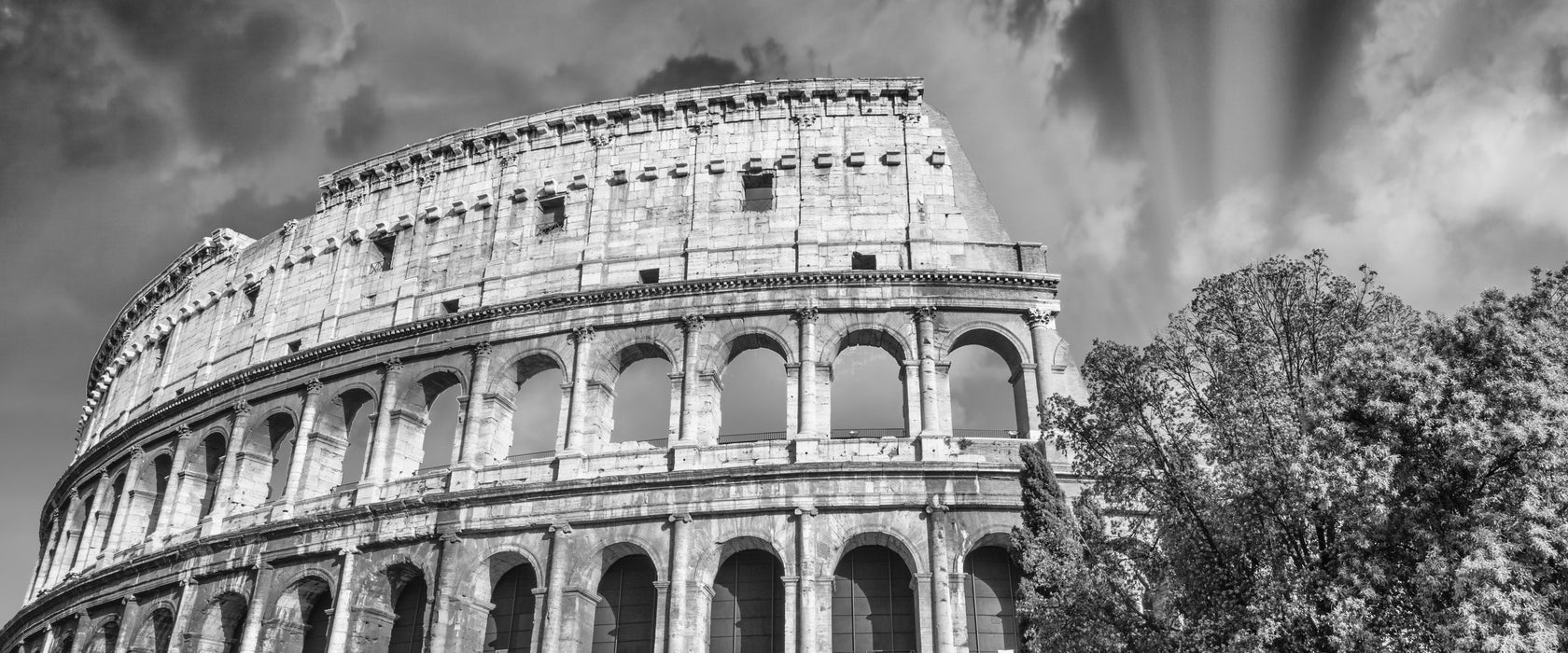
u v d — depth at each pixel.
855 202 62.72
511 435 61.28
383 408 62.22
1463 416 30.58
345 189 75.62
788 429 55.25
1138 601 37.72
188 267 85.00
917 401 55.56
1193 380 36.50
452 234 68.62
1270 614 30.31
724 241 62.25
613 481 53.44
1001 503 51.12
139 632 63.84
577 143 68.94
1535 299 33.62
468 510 55.22
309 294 72.31
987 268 60.16
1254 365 35.50
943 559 49.94
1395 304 36.44
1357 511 30.61
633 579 54.22
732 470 52.44
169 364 79.94
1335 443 31.66
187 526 68.75
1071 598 34.97
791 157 64.62
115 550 71.19
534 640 51.16
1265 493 31.92
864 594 52.09
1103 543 36.62
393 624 57.03
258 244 79.06
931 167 63.72
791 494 52.06
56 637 72.62
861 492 51.84
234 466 66.75
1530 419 30.05
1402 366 31.56
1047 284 58.78
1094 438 36.94
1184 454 34.97
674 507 52.53
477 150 71.38
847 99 66.44
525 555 53.62
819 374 56.69
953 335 57.59
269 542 59.88
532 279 64.12
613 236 64.25
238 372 69.19
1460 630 27.42
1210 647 31.73
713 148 66.00
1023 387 56.31
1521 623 27.44
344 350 65.88
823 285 58.91
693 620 50.28
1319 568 31.02
